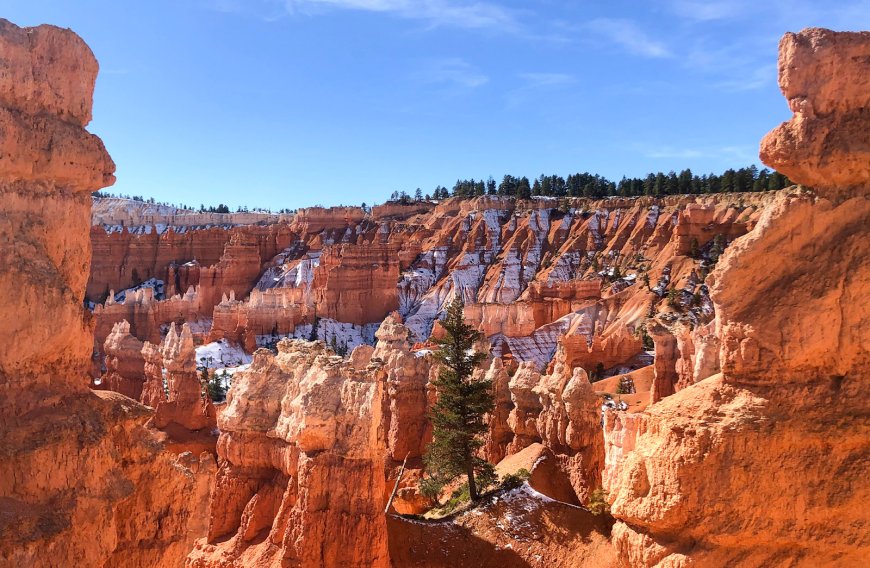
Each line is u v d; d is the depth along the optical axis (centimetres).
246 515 3603
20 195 1531
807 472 1691
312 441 3238
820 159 1781
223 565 3481
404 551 3597
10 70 1502
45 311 1491
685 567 1777
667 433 1852
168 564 1797
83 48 1672
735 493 1736
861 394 1681
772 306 1791
